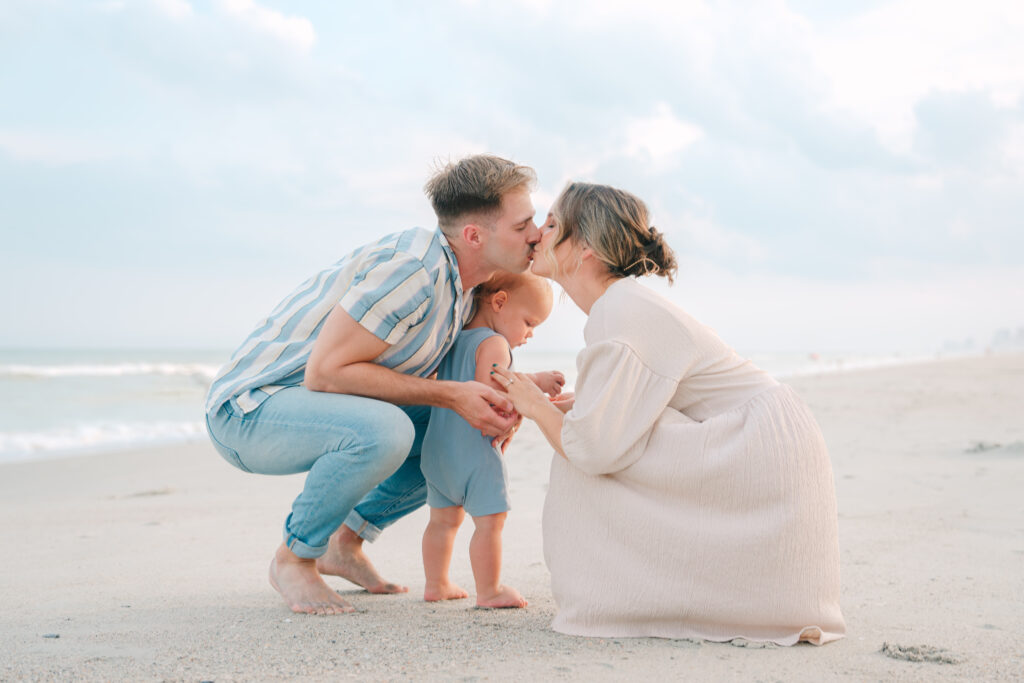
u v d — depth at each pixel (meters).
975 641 1.87
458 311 2.33
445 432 2.32
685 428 1.92
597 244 2.06
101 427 10.79
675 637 1.89
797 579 1.86
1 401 15.87
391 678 1.57
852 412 9.91
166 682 1.54
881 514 3.64
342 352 2.15
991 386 15.89
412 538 3.50
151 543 3.35
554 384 2.58
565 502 2.01
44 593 2.45
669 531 1.89
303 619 2.09
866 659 1.73
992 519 3.49
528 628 2.00
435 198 2.29
